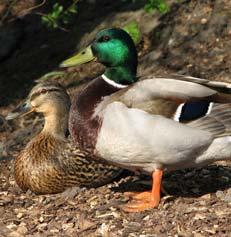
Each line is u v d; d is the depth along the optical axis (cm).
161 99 981
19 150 1388
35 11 1770
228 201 1038
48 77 1619
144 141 974
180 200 1049
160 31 1634
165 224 977
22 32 1753
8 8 1728
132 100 988
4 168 1298
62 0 1775
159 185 1027
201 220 979
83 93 1044
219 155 1004
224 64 1545
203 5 1670
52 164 1145
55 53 1692
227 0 1672
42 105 1195
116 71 1067
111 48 1070
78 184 1153
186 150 986
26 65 1686
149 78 1011
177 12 1664
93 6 1759
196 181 1138
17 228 1016
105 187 1150
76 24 1738
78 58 1100
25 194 1169
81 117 1025
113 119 984
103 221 1004
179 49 1600
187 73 1537
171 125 971
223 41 1598
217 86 997
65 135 1189
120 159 1006
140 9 1684
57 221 1023
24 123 1505
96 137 1007
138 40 1567
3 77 1673
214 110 986
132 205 1034
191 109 980
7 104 1580
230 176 1158
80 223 1005
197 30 1628
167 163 1005
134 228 973
